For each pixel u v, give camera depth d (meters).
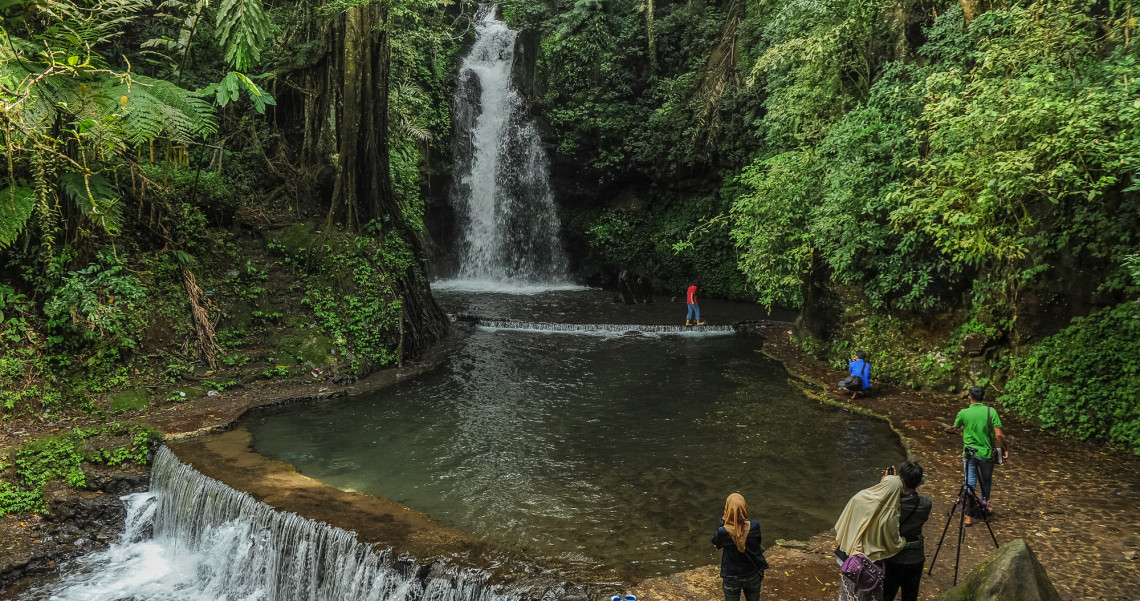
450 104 30.66
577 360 17.27
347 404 13.41
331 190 17.20
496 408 13.28
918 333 14.36
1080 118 8.73
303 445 11.16
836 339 16.27
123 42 15.66
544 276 32.38
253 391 13.41
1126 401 10.41
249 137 17.38
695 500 9.15
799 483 9.69
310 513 8.49
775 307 25.36
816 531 8.19
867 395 13.62
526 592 6.78
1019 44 11.01
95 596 8.60
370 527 8.14
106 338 12.20
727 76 27.06
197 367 13.30
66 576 8.95
